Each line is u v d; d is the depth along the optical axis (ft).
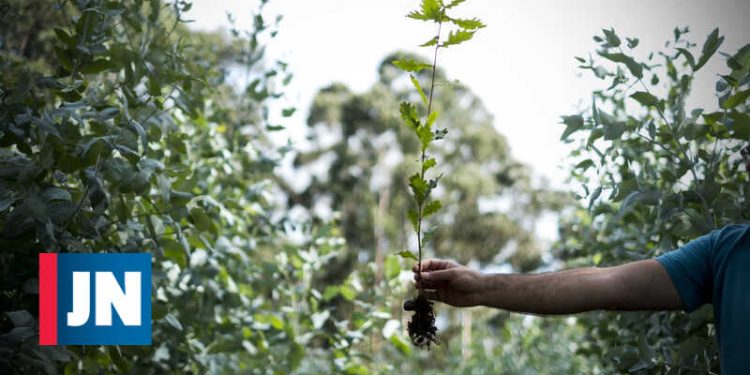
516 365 23.80
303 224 11.89
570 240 12.69
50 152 6.00
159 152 7.73
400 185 69.46
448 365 26.32
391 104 72.38
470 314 56.08
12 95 6.19
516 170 75.66
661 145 6.78
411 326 5.03
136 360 8.54
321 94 74.79
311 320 11.14
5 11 8.13
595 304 4.42
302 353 10.80
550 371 22.24
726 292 4.23
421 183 4.89
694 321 6.55
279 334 10.78
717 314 4.32
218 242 9.43
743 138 6.35
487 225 69.41
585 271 4.51
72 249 6.40
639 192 6.68
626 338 8.02
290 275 12.42
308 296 11.98
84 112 6.98
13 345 5.64
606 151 7.49
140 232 7.41
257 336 10.73
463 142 72.95
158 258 7.50
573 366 20.84
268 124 10.90
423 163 4.89
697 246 4.46
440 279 4.75
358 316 10.95
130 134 6.29
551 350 23.07
